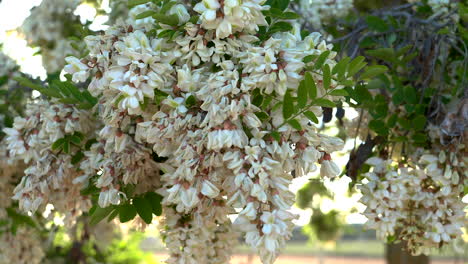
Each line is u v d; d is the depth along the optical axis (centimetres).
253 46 106
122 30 111
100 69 109
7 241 154
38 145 123
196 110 105
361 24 147
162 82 104
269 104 105
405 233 128
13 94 149
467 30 136
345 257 655
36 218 160
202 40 105
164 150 108
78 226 178
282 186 102
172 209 119
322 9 151
